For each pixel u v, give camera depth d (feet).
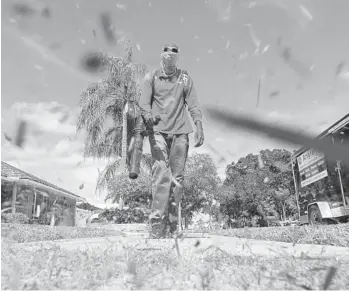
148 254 6.76
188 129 12.50
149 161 63.77
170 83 12.57
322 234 16.90
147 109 12.05
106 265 5.19
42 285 4.46
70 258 6.56
